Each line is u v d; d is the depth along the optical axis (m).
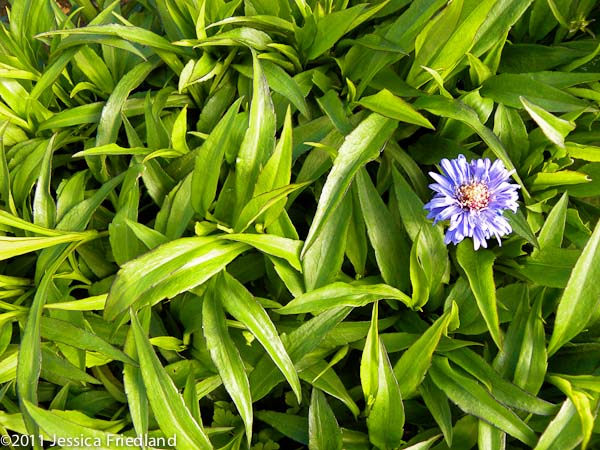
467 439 0.28
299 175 0.31
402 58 0.35
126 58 0.37
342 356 0.29
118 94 0.34
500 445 0.26
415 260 0.28
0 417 0.29
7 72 0.34
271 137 0.29
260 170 0.29
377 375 0.27
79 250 0.32
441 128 0.34
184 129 0.32
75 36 0.34
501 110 0.33
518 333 0.29
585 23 0.37
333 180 0.28
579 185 0.32
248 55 0.35
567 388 0.27
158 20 0.41
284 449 0.32
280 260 0.29
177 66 0.35
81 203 0.31
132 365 0.27
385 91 0.31
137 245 0.30
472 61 0.32
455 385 0.28
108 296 0.25
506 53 0.37
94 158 0.34
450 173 0.27
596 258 0.27
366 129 0.29
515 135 0.33
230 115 0.29
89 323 0.31
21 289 0.32
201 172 0.29
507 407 0.26
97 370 0.32
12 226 0.31
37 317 0.27
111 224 0.30
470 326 0.29
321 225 0.27
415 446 0.26
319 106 0.34
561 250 0.30
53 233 0.30
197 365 0.31
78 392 0.32
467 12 0.30
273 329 0.27
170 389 0.26
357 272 0.30
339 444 0.27
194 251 0.27
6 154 0.35
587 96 0.33
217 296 0.28
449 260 0.32
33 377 0.26
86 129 0.37
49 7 0.37
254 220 0.30
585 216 0.34
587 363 0.29
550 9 0.37
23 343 0.27
